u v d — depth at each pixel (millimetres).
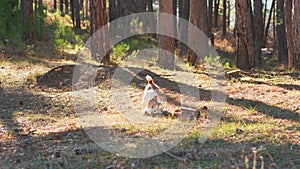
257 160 5402
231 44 32062
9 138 7125
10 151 6305
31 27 19000
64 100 10477
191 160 5500
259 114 9008
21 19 19031
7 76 12766
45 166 5457
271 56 28453
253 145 6094
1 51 16156
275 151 5801
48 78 12648
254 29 21766
